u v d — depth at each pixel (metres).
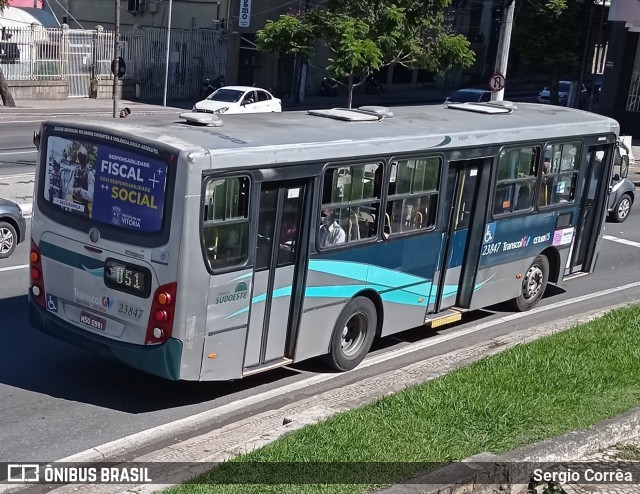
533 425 7.83
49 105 38.94
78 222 9.39
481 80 61.69
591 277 16.45
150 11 48.34
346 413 8.03
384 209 10.69
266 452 7.04
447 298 12.23
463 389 8.68
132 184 8.89
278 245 9.57
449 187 11.76
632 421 8.18
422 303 11.66
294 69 47.12
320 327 10.24
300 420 7.96
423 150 11.02
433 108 13.56
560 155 13.45
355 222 10.38
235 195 8.98
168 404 9.50
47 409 9.11
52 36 40.84
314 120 11.09
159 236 8.70
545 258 13.84
